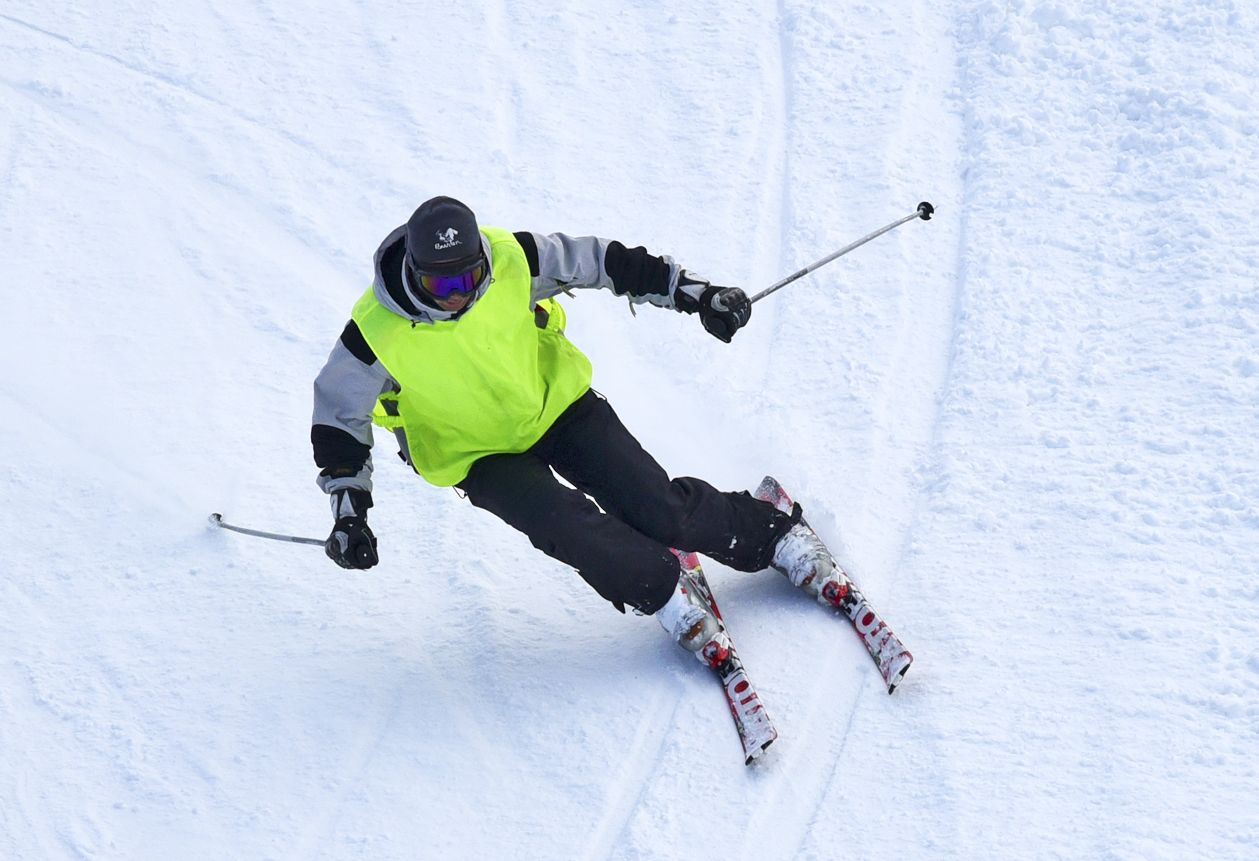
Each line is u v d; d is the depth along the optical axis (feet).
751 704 48.32
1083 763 44.88
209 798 49.14
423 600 56.24
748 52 85.40
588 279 49.78
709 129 80.12
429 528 59.52
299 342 69.87
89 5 94.38
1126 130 73.56
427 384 47.91
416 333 46.83
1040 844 42.86
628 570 48.49
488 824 47.09
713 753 47.80
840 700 48.91
